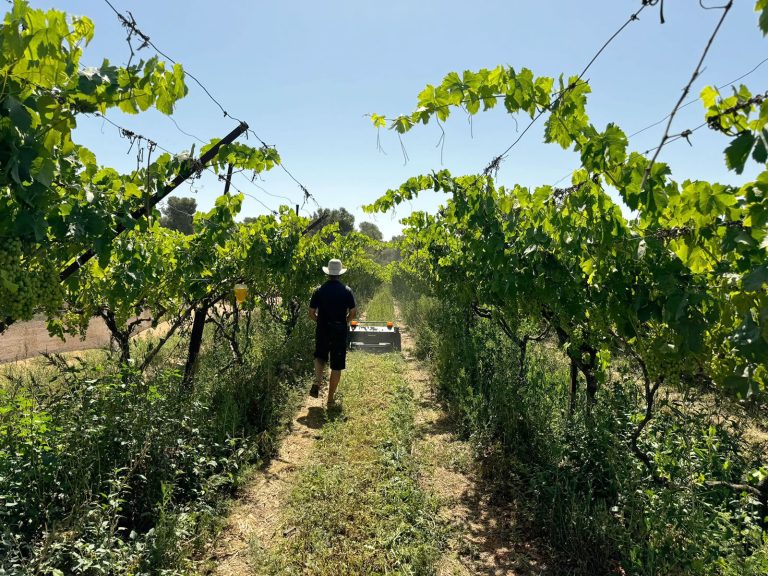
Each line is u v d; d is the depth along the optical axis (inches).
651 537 109.3
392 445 190.5
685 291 95.7
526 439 179.2
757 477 122.7
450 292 308.7
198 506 129.8
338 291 244.5
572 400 181.3
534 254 141.7
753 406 192.2
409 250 531.5
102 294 175.0
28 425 115.5
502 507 149.9
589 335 143.3
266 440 189.0
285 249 284.8
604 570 116.0
